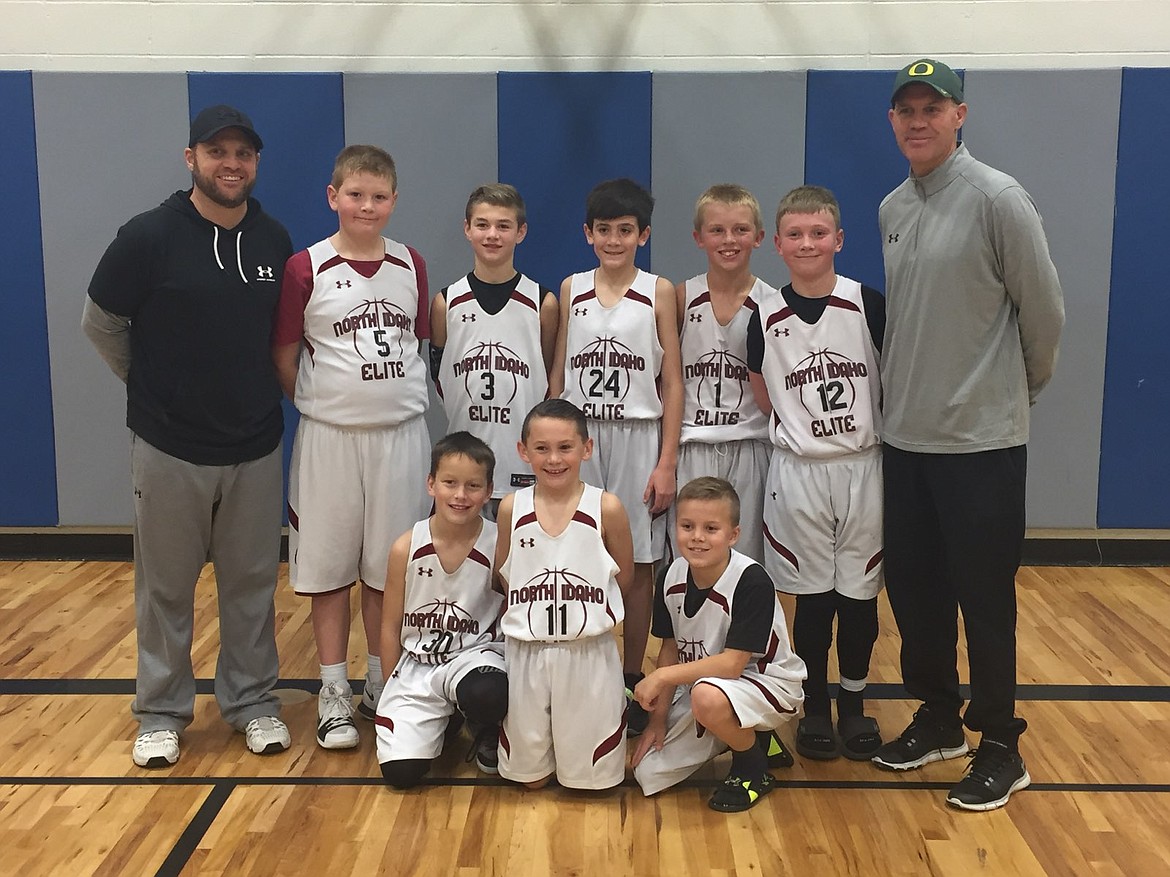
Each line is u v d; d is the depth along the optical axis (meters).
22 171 3.93
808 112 3.89
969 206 2.25
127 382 2.56
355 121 3.92
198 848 2.16
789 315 2.53
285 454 4.11
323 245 2.59
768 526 2.61
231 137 2.36
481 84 3.90
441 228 3.98
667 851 2.16
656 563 2.90
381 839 2.20
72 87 3.89
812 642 2.59
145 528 2.50
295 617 3.58
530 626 2.34
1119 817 2.29
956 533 2.30
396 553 2.50
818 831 2.24
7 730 2.70
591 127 3.92
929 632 2.48
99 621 3.49
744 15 4.03
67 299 4.00
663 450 2.71
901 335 2.37
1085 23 3.98
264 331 2.51
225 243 2.44
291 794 2.39
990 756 2.38
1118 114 3.85
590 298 2.74
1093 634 3.39
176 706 2.62
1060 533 4.15
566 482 2.36
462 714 2.59
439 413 4.04
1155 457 4.03
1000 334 2.28
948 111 2.25
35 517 4.12
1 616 3.53
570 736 2.34
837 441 2.50
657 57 4.06
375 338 2.57
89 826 2.24
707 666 2.32
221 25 4.05
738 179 3.94
